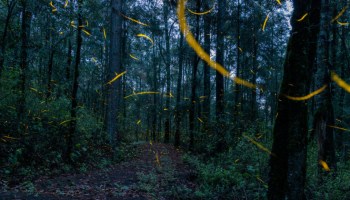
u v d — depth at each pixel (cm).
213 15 1461
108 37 1978
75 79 949
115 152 1197
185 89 3059
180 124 1925
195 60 1672
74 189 670
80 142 1081
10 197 546
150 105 2405
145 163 1143
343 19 947
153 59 2817
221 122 1288
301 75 267
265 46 2005
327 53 680
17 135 834
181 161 1259
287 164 276
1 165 712
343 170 751
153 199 646
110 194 664
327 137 730
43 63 1369
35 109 959
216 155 1141
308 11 266
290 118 272
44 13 1001
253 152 866
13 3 854
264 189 646
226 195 673
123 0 1955
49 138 910
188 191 717
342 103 1439
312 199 589
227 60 2075
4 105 855
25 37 940
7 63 923
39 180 705
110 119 1309
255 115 1509
